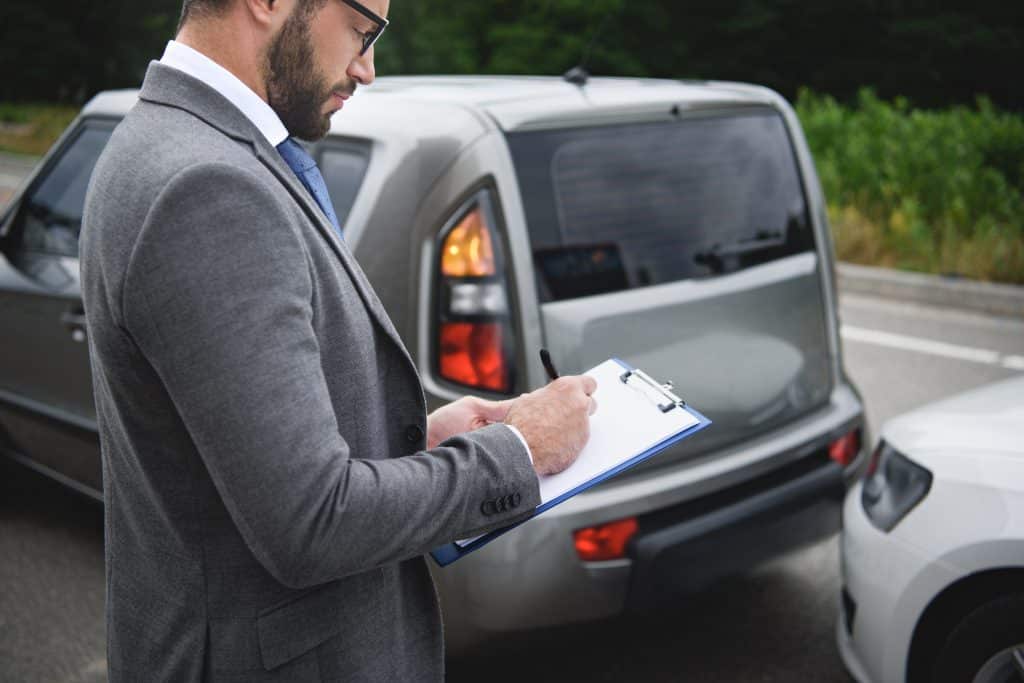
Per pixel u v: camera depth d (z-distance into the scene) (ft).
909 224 28.02
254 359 3.22
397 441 4.11
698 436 8.75
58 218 11.72
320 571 3.39
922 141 32.40
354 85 3.99
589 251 8.32
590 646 9.73
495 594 7.72
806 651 9.71
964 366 19.10
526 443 4.05
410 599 4.35
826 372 10.02
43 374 11.48
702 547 8.46
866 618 7.75
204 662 3.76
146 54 106.11
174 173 3.28
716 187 9.30
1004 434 7.38
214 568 3.69
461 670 9.18
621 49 76.69
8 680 9.52
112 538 4.07
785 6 80.48
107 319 3.43
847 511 8.43
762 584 11.02
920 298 24.57
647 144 8.94
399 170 8.50
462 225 8.02
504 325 7.97
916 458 7.70
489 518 3.85
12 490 13.35
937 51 79.00
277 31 3.65
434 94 9.09
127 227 3.29
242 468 3.23
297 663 3.82
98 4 105.19
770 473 9.25
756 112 9.92
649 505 8.18
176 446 3.58
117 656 4.06
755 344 9.25
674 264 8.83
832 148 34.35
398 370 4.07
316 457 3.31
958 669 7.20
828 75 81.35
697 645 9.80
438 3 75.31
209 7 3.61
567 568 7.86
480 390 8.03
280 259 3.34
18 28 103.04
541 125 8.30
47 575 11.46
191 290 3.20
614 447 4.29
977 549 6.97
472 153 8.06
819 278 9.95
